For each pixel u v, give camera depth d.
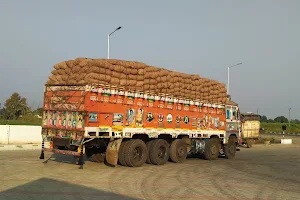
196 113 15.70
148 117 13.18
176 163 14.57
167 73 14.09
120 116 12.07
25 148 18.62
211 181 10.39
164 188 8.97
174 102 14.41
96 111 11.27
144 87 12.96
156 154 13.47
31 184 8.67
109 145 12.20
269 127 86.31
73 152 11.35
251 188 9.55
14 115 40.03
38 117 34.44
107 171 11.36
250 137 30.06
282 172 13.35
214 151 16.70
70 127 11.43
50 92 12.29
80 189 8.34
